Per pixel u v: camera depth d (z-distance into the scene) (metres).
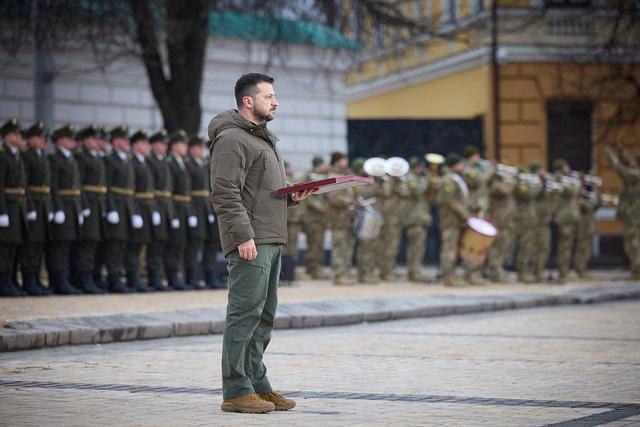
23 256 39.41
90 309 33.34
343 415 17.95
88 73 59.47
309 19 55.19
